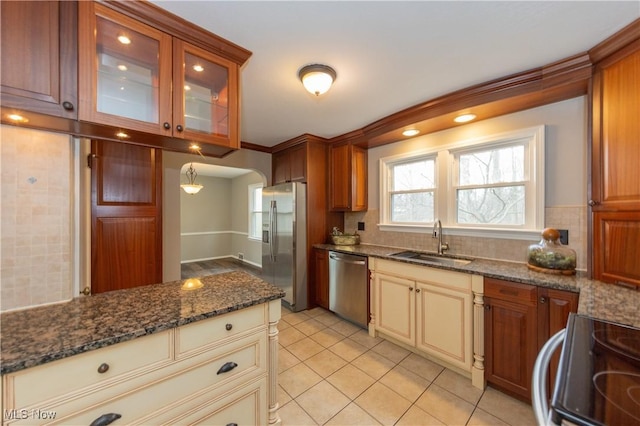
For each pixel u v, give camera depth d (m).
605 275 1.58
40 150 1.32
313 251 3.64
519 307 1.76
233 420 1.29
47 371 0.86
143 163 2.00
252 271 5.84
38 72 1.03
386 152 3.34
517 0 1.25
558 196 2.05
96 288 1.78
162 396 1.08
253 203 6.50
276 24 1.41
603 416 0.59
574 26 1.41
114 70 1.23
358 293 2.93
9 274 1.25
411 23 1.40
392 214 3.36
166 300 1.34
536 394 0.68
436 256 2.77
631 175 1.42
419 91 2.19
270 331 1.44
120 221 1.90
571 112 1.99
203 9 1.29
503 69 1.85
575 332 1.00
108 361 0.97
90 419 0.93
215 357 1.23
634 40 1.40
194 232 6.92
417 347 2.35
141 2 1.22
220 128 1.55
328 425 1.61
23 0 1.01
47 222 1.35
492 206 2.48
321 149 3.70
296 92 2.21
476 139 2.49
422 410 1.73
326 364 2.26
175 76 1.36
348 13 1.33
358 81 2.02
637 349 0.88
